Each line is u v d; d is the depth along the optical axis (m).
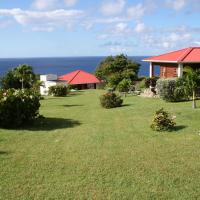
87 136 12.36
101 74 62.69
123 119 15.95
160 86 22.14
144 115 16.62
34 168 8.65
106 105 21.42
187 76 18.11
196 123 13.76
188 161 9.05
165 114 13.36
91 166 8.75
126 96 28.73
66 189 7.27
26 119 15.30
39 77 45.59
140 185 7.44
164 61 29.66
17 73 38.75
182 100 22.03
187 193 7.00
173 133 12.32
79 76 57.00
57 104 26.11
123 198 6.80
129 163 8.95
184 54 29.06
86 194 7.01
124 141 11.40
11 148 10.73
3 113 14.16
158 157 9.45
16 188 7.35
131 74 42.84
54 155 9.83
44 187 7.39
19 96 14.82
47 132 13.37
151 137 11.88
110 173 8.20
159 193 7.01
